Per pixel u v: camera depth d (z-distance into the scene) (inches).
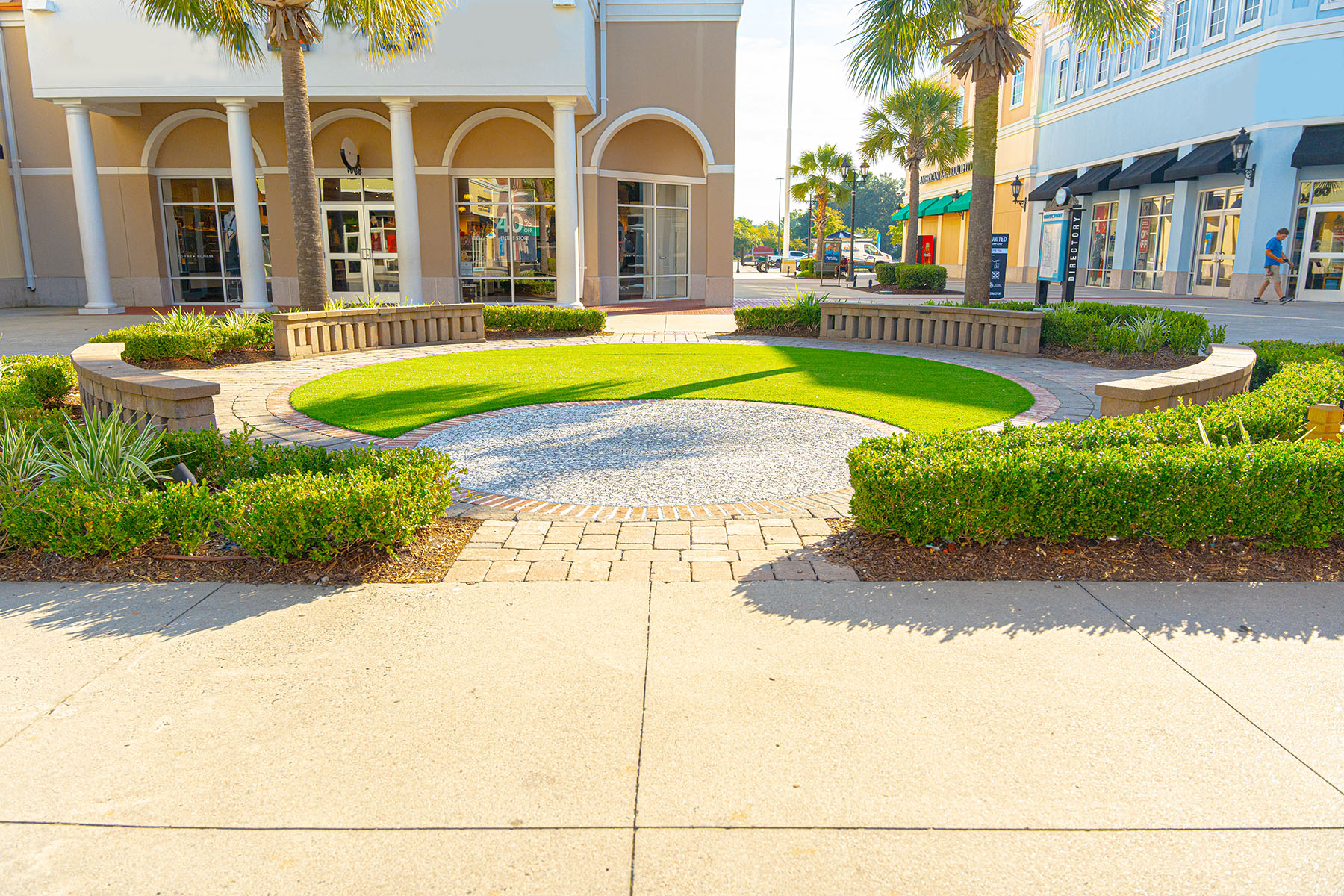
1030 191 1380.4
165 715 123.6
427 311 577.6
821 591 166.2
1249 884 91.1
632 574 176.2
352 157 826.2
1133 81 1074.1
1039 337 505.4
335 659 140.3
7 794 106.3
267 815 102.7
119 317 780.6
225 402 367.2
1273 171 835.4
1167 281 1005.2
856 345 565.6
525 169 860.0
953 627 149.9
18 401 299.4
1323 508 178.1
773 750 114.5
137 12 641.0
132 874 93.3
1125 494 178.2
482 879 92.4
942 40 575.8
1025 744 115.7
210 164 862.5
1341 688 129.4
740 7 813.9
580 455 275.3
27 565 179.8
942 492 178.2
